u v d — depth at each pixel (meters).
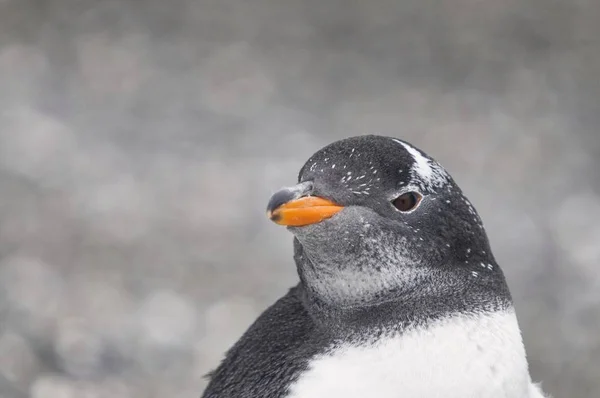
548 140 19.44
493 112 20.67
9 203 16.41
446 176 6.26
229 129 19.69
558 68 22.59
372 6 25.45
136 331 13.27
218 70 22.44
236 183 17.28
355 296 6.03
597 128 20.16
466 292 6.05
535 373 12.90
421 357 5.75
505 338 5.98
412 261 6.02
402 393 5.67
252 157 18.42
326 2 25.69
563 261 14.99
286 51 23.50
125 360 12.74
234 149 18.78
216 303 14.00
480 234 6.30
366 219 6.03
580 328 13.66
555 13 24.78
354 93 21.62
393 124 20.14
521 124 20.16
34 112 19.78
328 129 19.91
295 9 25.41
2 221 15.84
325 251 6.06
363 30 24.48
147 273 14.69
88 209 16.41
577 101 21.27
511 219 16.12
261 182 17.30
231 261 15.07
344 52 23.53
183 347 13.05
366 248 6.02
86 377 12.41
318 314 6.11
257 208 16.48
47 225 15.83
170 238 15.63
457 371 5.74
